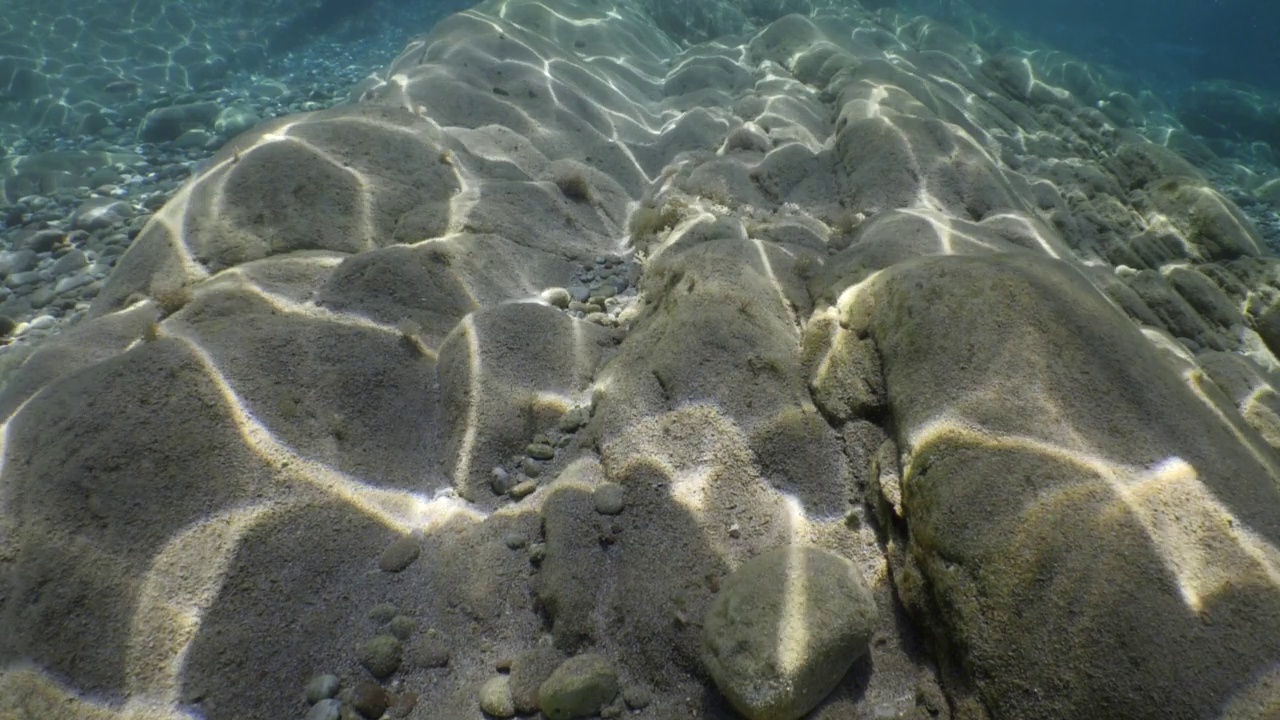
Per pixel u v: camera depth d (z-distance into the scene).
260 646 0.84
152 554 0.86
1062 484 0.79
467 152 1.88
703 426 1.03
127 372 0.99
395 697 0.83
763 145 2.14
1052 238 1.69
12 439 0.93
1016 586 0.74
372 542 0.97
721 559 0.91
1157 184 2.21
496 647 0.89
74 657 0.78
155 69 3.92
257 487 0.95
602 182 2.00
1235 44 9.48
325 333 1.16
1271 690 0.63
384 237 1.54
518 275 1.51
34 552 0.82
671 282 1.36
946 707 0.77
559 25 3.08
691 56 3.17
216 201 1.49
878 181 1.81
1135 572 0.71
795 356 1.14
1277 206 2.96
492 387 1.16
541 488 1.07
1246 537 0.74
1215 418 0.91
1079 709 0.68
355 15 4.94
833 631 0.77
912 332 1.01
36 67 3.57
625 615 0.88
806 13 4.05
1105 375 0.89
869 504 0.96
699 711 0.80
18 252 2.08
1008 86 3.21
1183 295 1.76
